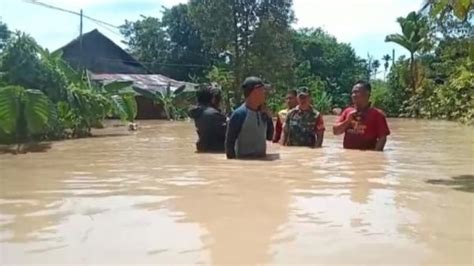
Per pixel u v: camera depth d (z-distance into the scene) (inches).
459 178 220.4
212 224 142.7
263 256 116.2
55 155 345.1
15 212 159.0
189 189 193.6
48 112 503.5
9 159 320.5
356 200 172.6
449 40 534.0
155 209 160.9
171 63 2290.8
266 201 171.2
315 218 148.6
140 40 2369.6
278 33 1706.4
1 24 755.4
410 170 243.9
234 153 287.9
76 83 651.5
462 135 604.4
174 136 562.3
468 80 1234.0
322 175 225.3
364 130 321.7
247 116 286.4
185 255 117.3
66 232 136.3
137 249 121.7
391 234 132.8
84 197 181.2
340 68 2600.9
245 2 1686.8
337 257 115.3
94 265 111.4
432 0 301.6
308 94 349.7
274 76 1702.8
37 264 112.2
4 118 480.4
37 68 566.3
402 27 1706.4
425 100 1571.1
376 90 1802.4
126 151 362.6
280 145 353.4
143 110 1273.4
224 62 1899.6
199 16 1712.6
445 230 136.2
